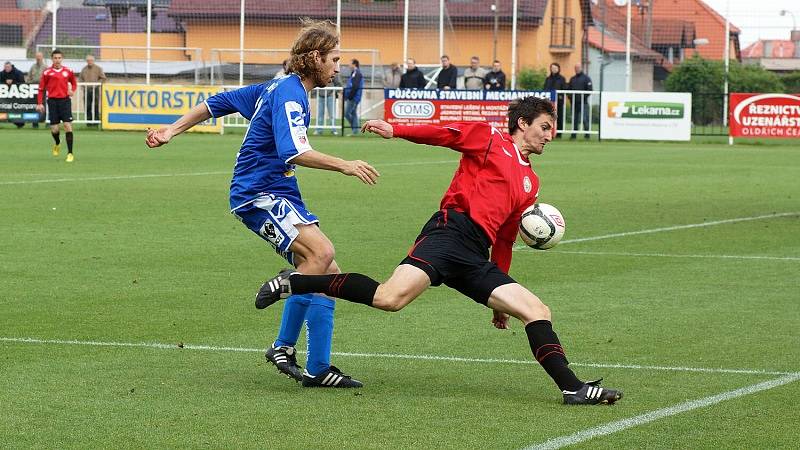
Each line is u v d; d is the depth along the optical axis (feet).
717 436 55.93
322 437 55.31
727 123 365.81
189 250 118.62
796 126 337.93
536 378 68.44
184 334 79.97
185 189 181.57
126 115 360.69
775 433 56.49
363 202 167.22
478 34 446.60
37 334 79.20
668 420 58.80
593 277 106.32
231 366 70.85
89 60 369.71
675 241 131.23
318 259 64.54
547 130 64.39
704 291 99.25
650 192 189.67
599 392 61.72
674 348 76.74
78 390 64.18
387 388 65.67
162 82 447.83
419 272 61.57
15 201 161.48
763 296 96.94
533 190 65.05
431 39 443.32
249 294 95.35
